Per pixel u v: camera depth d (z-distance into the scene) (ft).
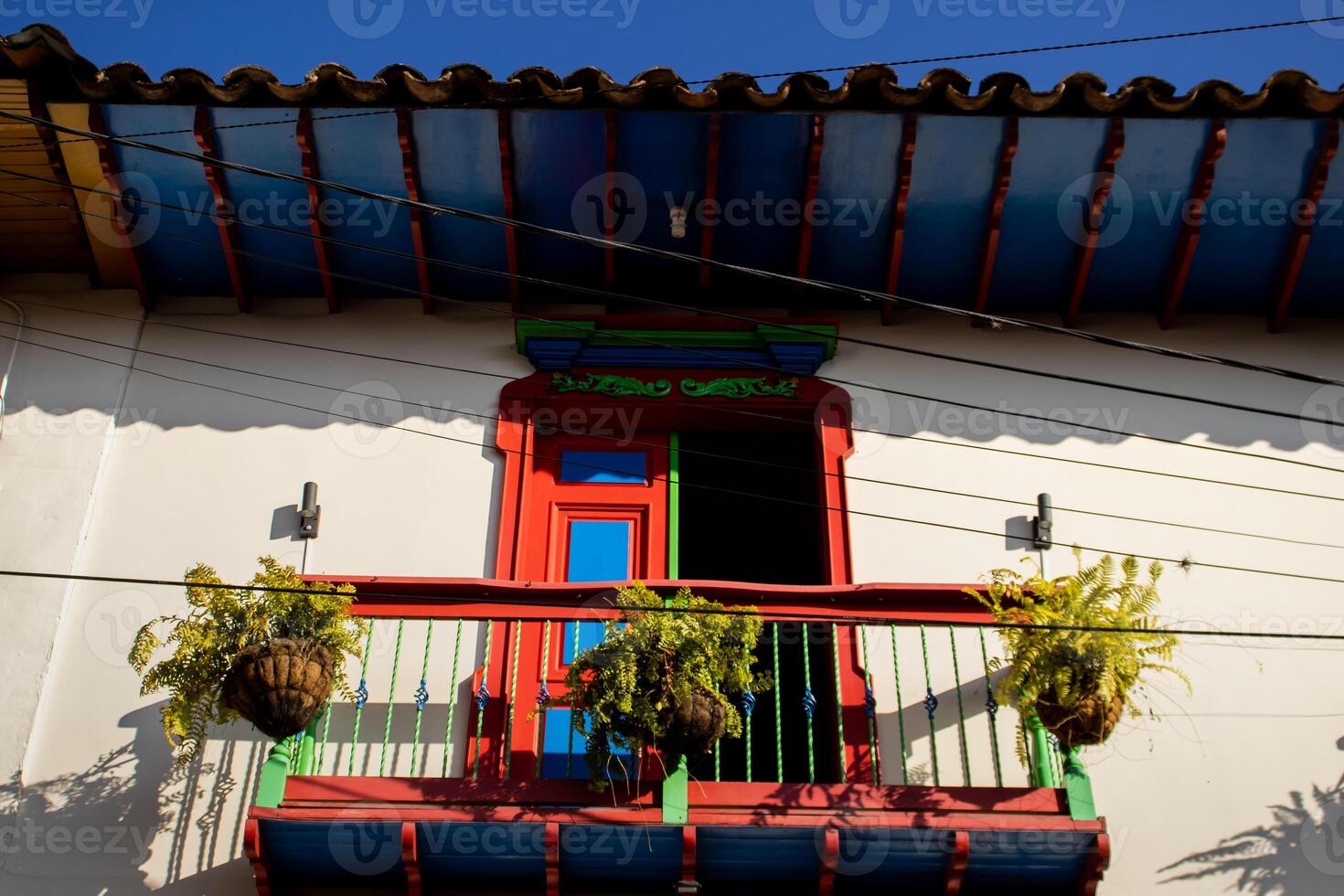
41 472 28.48
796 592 26.11
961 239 30.42
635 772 23.39
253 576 26.43
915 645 26.84
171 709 23.35
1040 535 28.45
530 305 31.50
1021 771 25.75
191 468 28.78
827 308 31.65
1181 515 29.01
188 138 29.09
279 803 22.70
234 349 30.50
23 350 30.14
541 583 25.96
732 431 30.81
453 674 25.25
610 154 29.12
